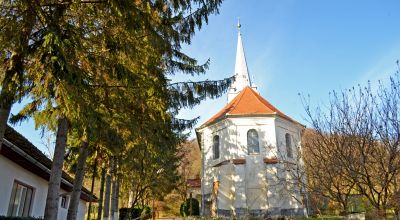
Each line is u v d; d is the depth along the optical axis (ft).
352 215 31.99
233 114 85.71
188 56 41.14
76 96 19.72
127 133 36.50
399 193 24.71
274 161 79.20
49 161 46.96
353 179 26.02
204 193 87.25
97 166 53.83
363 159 25.70
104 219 55.26
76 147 43.01
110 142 35.65
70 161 50.88
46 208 26.89
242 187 78.38
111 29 25.11
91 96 22.94
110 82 28.99
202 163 90.94
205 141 92.17
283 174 77.77
